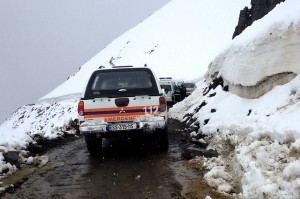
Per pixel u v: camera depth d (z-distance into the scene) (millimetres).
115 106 6695
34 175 5977
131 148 8086
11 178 5785
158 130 7141
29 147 7898
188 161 6383
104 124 6645
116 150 7949
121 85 7246
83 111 6715
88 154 7727
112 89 7086
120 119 6691
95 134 6977
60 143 9633
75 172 6102
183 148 7688
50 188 5195
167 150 7613
